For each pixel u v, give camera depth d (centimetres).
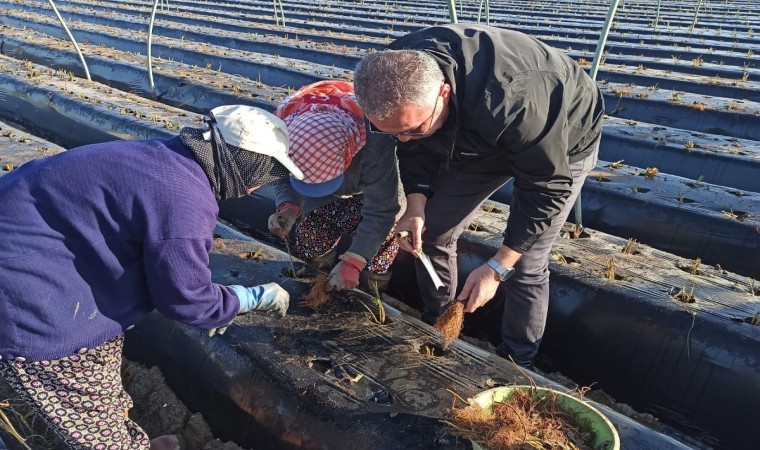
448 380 238
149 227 164
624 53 955
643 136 547
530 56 213
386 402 225
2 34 1040
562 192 223
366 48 984
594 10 1411
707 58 895
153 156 168
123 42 1021
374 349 255
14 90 688
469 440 206
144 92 754
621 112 671
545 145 209
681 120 634
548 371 332
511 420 190
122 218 164
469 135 222
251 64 828
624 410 300
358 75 202
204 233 173
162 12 1312
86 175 162
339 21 1276
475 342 354
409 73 194
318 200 293
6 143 473
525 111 204
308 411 225
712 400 276
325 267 347
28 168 169
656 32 1093
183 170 169
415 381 237
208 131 175
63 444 257
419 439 209
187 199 167
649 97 667
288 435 226
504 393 205
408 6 1516
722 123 611
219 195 180
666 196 432
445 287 313
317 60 922
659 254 351
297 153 227
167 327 289
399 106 194
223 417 254
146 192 164
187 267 170
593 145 248
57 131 623
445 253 299
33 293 162
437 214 281
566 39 1005
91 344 176
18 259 160
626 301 304
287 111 259
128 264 172
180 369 278
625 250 353
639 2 1608
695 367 280
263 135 175
